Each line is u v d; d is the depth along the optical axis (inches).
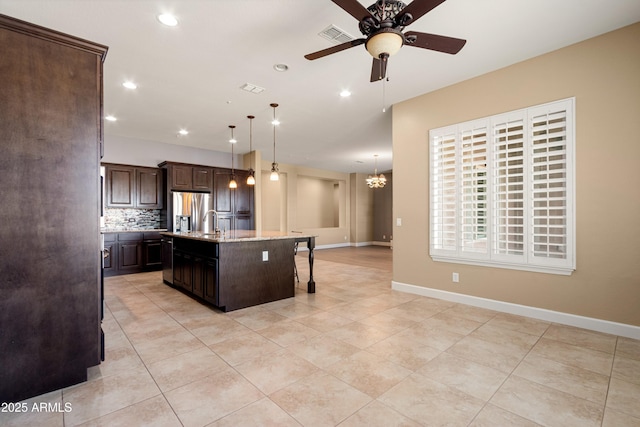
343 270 258.4
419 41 85.0
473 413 71.0
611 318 115.0
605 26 109.3
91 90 84.4
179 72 139.5
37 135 77.1
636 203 109.7
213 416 69.6
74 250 82.2
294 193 403.5
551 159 127.9
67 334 81.2
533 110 129.6
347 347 105.7
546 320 128.9
